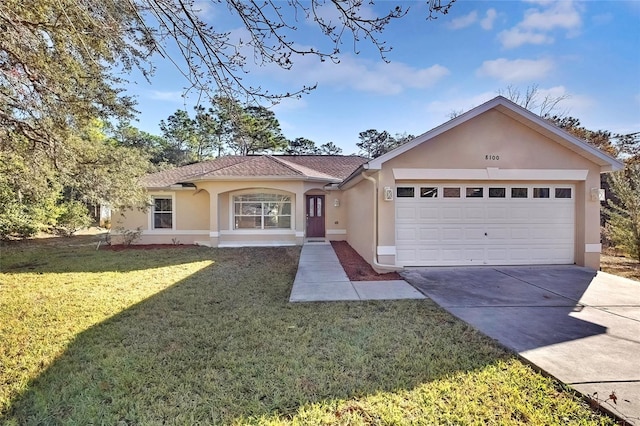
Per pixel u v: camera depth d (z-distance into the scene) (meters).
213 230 14.48
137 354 4.24
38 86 5.23
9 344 4.57
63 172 7.25
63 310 6.05
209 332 4.96
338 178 16.34
